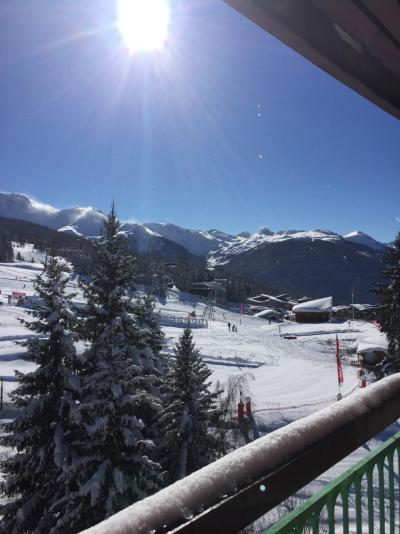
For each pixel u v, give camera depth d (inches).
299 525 48.8
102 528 27.6
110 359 497.7
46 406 508.7
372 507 60.3
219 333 2792.8
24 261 5964.6
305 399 1262.3
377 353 1800.0
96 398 472.1
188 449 580.4
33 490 503.2
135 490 438.0
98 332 555.2
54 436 488.1
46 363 524.4
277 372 1701.5
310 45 51.0
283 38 49.9
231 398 1065.5
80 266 3440.0
